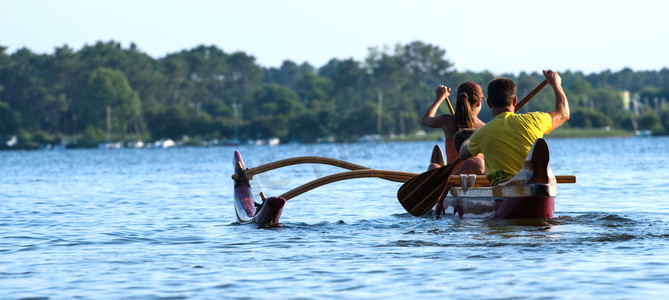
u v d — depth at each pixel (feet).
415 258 62.75
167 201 139.03
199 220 101.40
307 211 111.55
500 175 78.64
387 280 55.06
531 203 78.33
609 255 62.03
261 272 58.95
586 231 75.00
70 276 58.80
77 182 226.38
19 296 52.19
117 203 135.64
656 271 55.77
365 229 83.61
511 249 65.36
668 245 66.39
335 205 121.08
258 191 100.48
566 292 50.52
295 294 51.62
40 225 97.40
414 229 80.69
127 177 258.78
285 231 83.76
